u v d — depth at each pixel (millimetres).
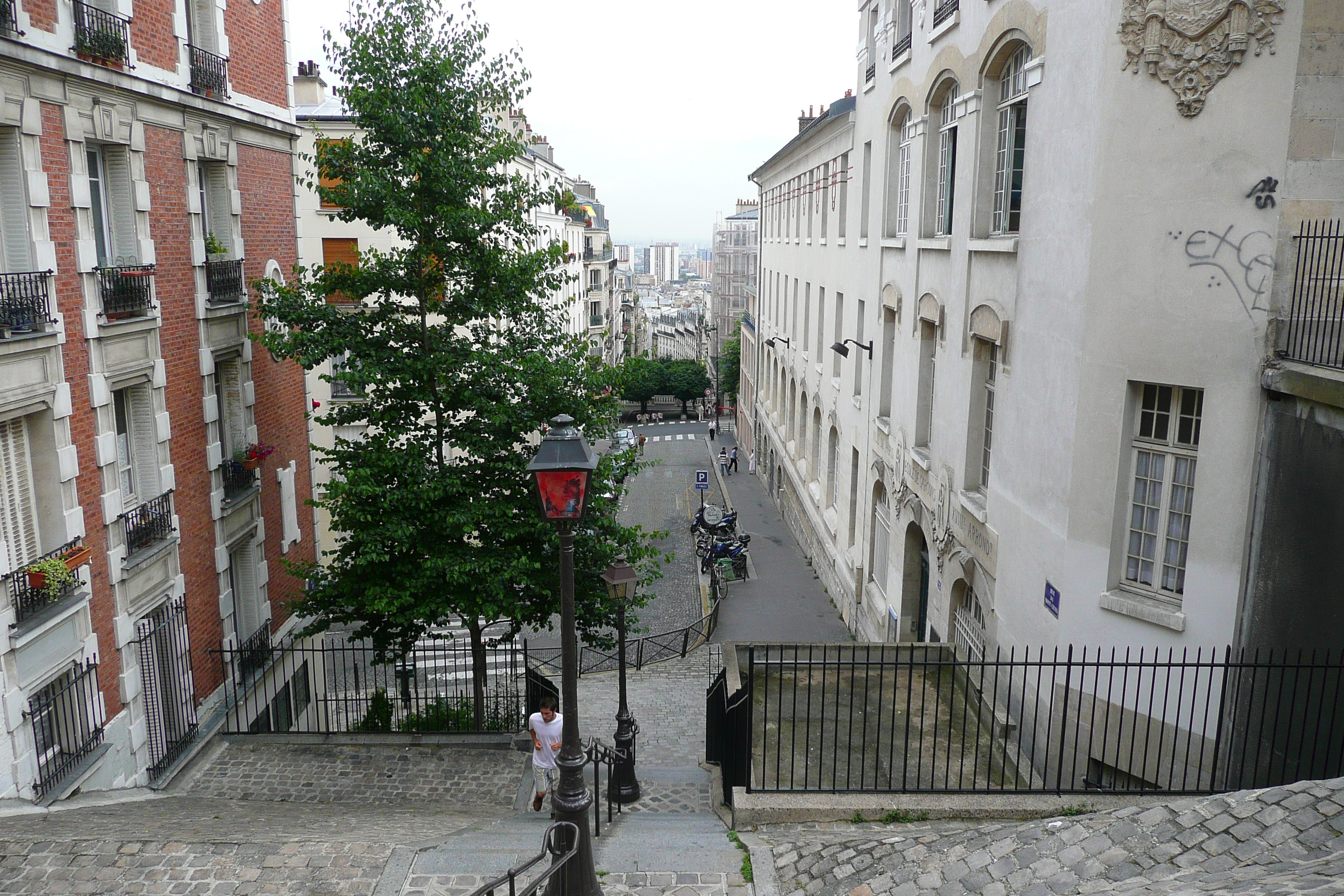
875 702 12102
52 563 9562
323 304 13109
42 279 9906
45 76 10000
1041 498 11047
